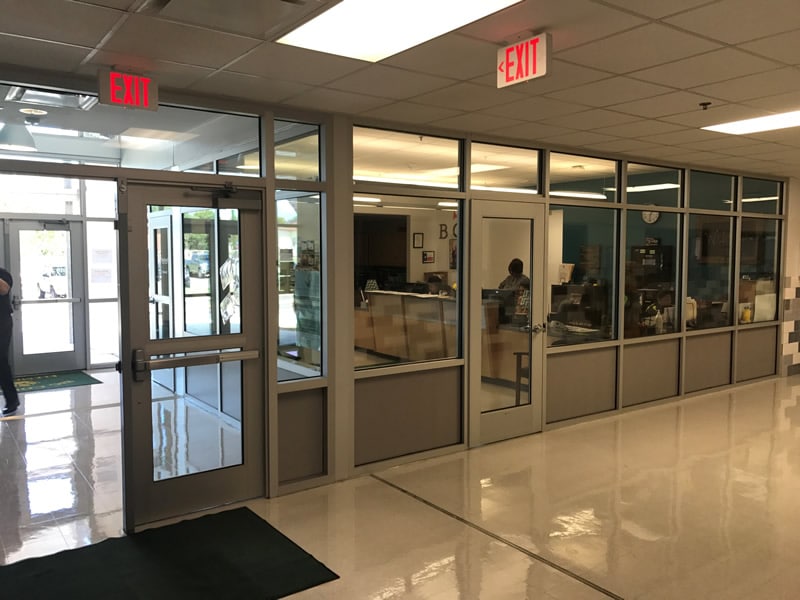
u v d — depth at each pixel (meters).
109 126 3.47
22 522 3.56
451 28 2.67
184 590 2.86
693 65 3.21
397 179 4.54
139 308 3.51
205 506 3.79
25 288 7.40
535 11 2.50
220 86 3.50
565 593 2.84
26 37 2.72
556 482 4.25
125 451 3.42
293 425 4.12
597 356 5.91
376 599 2.79
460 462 4.66
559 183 5.50
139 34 2.70
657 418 5.92
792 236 7.88
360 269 4.35
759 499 3.94
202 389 3.80
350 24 2.61
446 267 4.83
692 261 6.77
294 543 3.34
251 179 3.82
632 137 5.04
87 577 2.97
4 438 5.07
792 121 4.50
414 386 4.69
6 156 3.18
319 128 4.16
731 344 7.31
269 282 3.92
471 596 2.81
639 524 3.58
